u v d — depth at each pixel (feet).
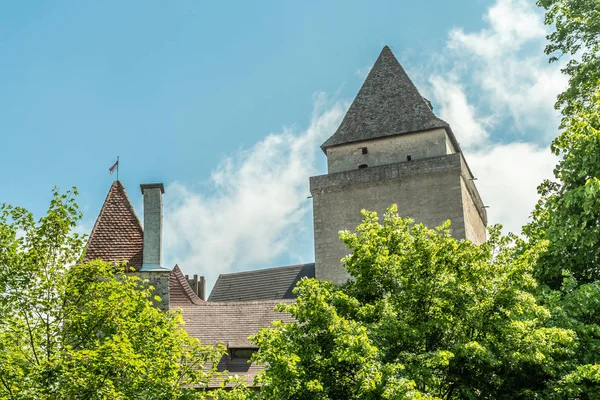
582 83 89.15
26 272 64.13
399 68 164.76
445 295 63.41
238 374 100.17
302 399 58.90
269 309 112.16
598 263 76.89
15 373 59.11
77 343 64.13
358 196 153.28
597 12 90.79
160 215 94.94
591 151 75.82
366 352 57.16
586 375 59.77
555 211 80.38
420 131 154.51
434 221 147.23
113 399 59.62
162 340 67.00
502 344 62.08
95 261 66.44
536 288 71.20
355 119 161.17
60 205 66.18
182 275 117.91
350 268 68.23
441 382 64.13
